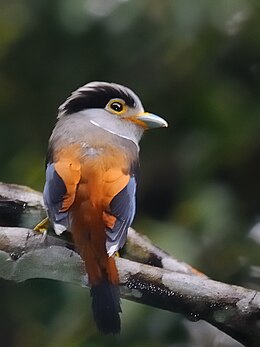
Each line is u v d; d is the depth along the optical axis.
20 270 9.05
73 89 14.24
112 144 9.55
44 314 12.59
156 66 14.00
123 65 14.02
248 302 8.76
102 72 14.11
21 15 14.51
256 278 12.63
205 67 13.94
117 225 8.85
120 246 8.80
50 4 13.71
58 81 14.31
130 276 8.84
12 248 8.99
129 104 10.47
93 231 8.78
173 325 12.02
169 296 8.84
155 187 14.17
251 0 13.59
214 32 13.69
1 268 9.05
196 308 8.83
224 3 13.36
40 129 14.40
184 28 13.45
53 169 9.22
